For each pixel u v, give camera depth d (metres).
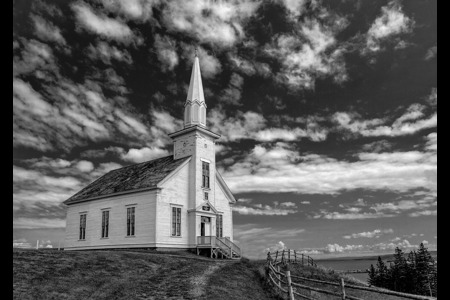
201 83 37.47
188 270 19.98
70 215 38.44
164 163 36.53
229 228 38.25
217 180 38.12
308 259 34.50
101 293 13.77
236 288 17.41
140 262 20.14
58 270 15.50
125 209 33.00
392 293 11.11
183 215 32.94
